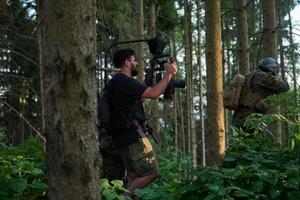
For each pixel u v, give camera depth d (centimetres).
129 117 446
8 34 1239
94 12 268
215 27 605
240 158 459
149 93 430
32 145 522
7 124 1655
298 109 447
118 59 465
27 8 1045
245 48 1013
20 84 1367
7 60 1311
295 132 435
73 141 259
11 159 444
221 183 390
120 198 353
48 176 266
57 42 258
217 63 601
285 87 582
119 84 443
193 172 421
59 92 259
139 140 446
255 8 1936
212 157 589
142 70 1018
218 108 596
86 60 262
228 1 1644
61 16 257
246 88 586
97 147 267
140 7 1050
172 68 423
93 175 264
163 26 1620
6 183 354
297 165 418
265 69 600
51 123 261
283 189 400
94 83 267
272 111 603
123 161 460
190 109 1292
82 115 261
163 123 2383
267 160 435
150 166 446
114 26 1216
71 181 259
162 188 423
